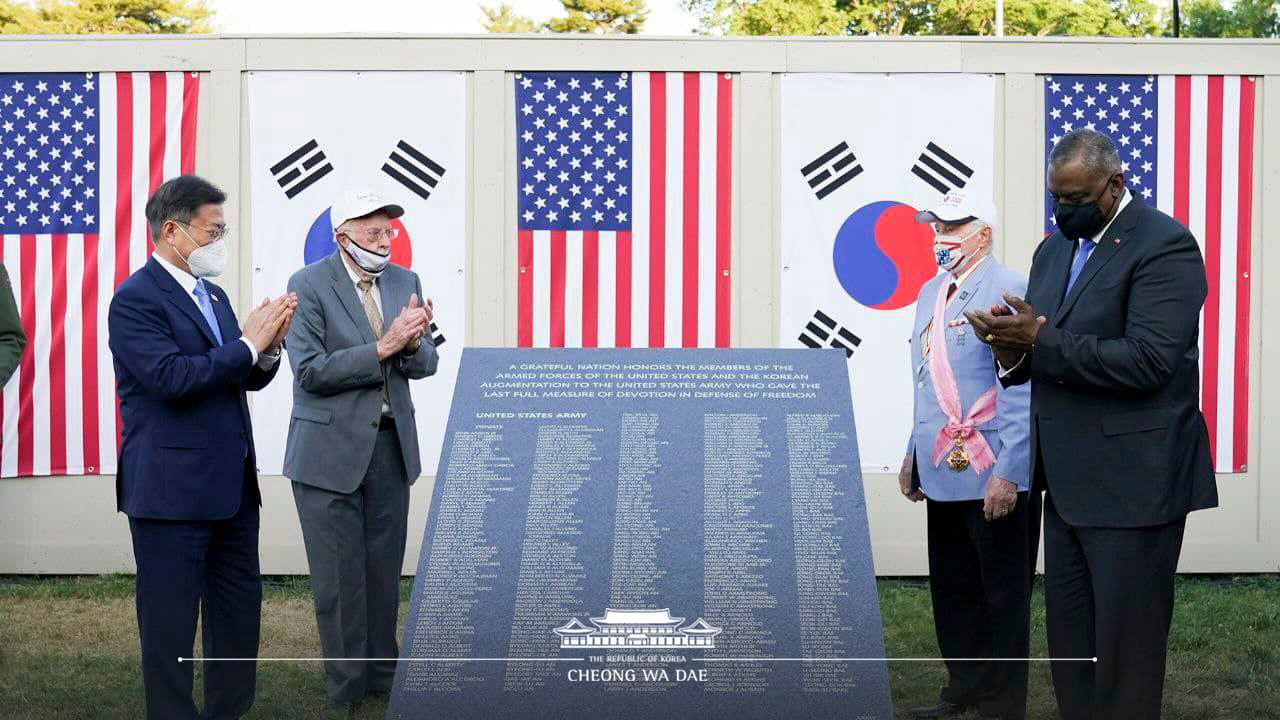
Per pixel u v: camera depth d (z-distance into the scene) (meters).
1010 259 7.41
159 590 4.28
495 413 4.01
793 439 3.94
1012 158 7.40
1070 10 30.89
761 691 3.56
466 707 3.55
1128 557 3.87
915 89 7.40
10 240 7.34
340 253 5.16
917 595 6.95
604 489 3.84
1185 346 3.86
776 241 7.40
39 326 7.33
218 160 7.35
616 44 7.40
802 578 3.70
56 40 7.34
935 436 4.84
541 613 3.65
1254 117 7.43
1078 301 3.99
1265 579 7.31
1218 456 7.41
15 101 7.35
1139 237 3.91
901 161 7.40
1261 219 7.42
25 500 7.32
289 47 7.36
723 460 3.90
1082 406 3.95
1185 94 7.41
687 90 7.41
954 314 4.83
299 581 7.29
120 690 5.16
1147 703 3.87
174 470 4.27
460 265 7.38
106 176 7.35
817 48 7.40
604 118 7.39
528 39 7.38
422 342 5.23
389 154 7.37
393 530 5.18
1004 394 4.63
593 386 4.09
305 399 5.07
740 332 7.41
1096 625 3.94
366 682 5.11
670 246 7.40
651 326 7.40
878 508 7.39
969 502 4.76
